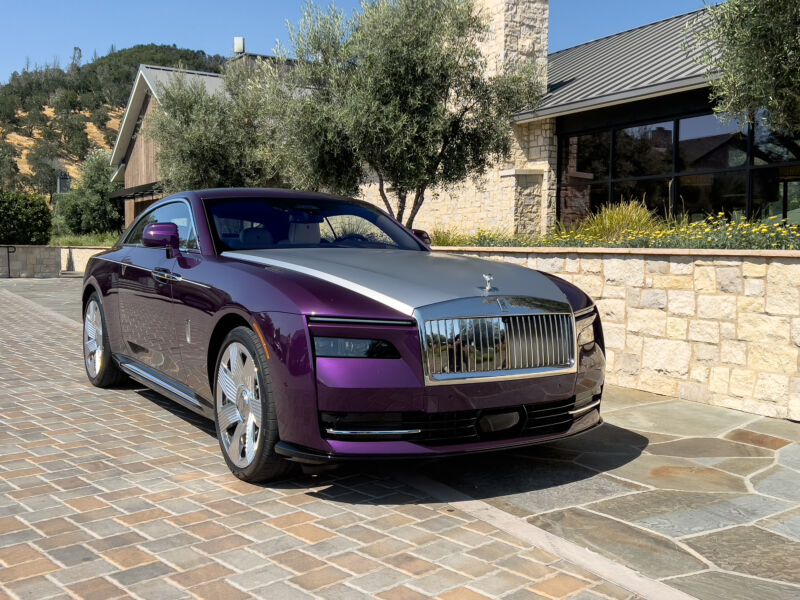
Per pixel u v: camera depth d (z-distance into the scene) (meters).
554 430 3.63
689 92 12.55
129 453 4.04
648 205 13.48
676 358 5.65
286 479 3.62
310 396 3.16
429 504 3.30
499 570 2.61
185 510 3.17
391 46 9.88
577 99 13.41
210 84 21.94
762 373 5.06
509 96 11.00
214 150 15.81
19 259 22.03
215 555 2.71
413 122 10.09
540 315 3.52
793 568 2.67
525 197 15.15
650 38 16.50
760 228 6.48
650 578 2.57
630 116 13.69
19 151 116.69
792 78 6.22
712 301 5.38
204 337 3.85
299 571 2.58
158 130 16.25
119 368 5.56
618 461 4.01
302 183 11.06
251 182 16.17
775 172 11.27
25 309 12.19
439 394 3.21
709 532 3.01
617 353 6.16
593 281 6.36
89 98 156.50
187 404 4.19
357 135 9.96
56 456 3.96
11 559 2.65
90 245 26.77
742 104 6.90
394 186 10.73
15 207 22.14
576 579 2.55
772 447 4.29
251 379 3.48
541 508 3.28
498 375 3.35
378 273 3.65
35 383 5.99
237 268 3.80
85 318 6.01
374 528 3.00
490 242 10.16
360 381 3.12
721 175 12.16
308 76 10.49
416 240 4.97
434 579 2.53
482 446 3.32
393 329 3.20
